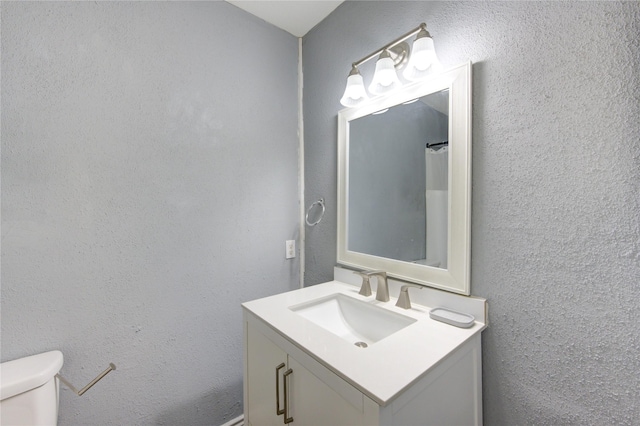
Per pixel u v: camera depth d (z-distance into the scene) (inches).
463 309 37.5
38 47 38.7
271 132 63.3
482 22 36.0
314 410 30.6
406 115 44.6
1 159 36.7
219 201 55.9
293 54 67.1
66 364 41.2
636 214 26.2
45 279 39.6
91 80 42.5
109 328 44.7
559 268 30.5
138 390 47.4
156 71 48.3
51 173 39.8
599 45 27.9
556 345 30.9
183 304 51.8
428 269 41.6
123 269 45.7
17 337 37.8
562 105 30.1
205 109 53.7
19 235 37.9
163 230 49.4
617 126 27.0
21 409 33.5
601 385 28.2
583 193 28.9
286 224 66.2
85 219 42.4
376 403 23.4
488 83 35.5
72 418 41.6
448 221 39.0
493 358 35.6
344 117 55.7
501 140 34.5
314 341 32.7
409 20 44.4
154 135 48.2
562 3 30.0
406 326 38.9
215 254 55.5
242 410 59.6
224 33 55.9
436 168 40.7
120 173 45.2
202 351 54.2
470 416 34.0
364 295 46.7
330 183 60.4
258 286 61.7
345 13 55.9
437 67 38.6
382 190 48.9
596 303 28.3
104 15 43.5
